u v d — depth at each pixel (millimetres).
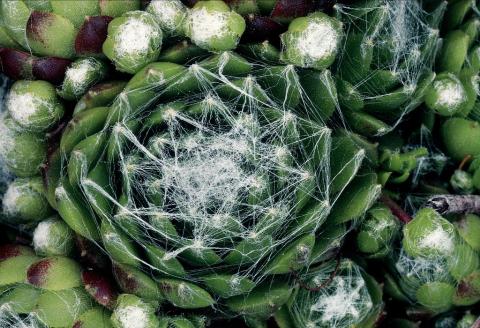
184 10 133
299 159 129
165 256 123
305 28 128
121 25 129
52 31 133
